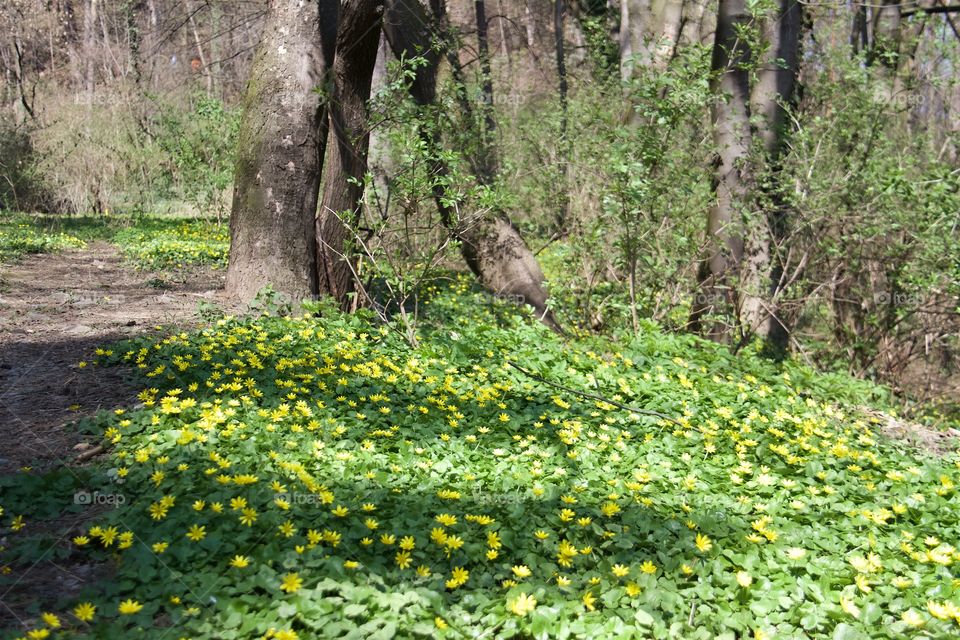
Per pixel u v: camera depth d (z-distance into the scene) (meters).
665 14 14.54
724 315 10.70
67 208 25.11
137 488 4.49
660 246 10.72
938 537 5.07
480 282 13.45
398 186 9.22
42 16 39.16
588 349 9.80
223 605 3.41
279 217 9.36
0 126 24.50
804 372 9.66
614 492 5.16
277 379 6.52
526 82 20.05
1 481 4.42
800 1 12.50
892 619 3.94
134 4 34.16
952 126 13.13
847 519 5.09
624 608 3.80
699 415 7.17
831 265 11.38
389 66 9.65
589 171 11.41
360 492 4.66
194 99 24.30
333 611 3.45
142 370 6.62
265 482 4.55
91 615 3.26
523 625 3.56
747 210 10.50
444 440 5.80
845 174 11.02
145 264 13.54
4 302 9.41
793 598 4.03
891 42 11.95
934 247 10.08
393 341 8.43
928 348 11.94
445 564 4.07
